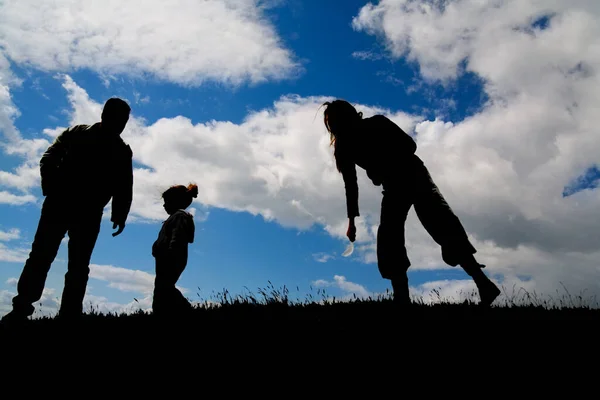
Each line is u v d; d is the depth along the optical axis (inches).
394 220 198.8
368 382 129.6
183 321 199.8
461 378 129.3
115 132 225.3
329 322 184.2
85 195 220.4
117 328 193.9
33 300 210.1
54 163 220.2
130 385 136.2
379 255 201.5
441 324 171.0
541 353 142.8
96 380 140.3
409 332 162.2
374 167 201.3
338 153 206.5
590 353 142.3
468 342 151.5
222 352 154.8
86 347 166.7
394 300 195.9
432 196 192.5
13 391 135.0
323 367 139.4
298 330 173.5
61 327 195.6
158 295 221.9
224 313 215.8
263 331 174.7
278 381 133.1
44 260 212.8
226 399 125.9
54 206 215.5
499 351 144.5
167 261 226.2
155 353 157.4
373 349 148.9
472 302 219.0
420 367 135.8
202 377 138.3
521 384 125.4
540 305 228.2
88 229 223.8
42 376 143.9
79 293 220.5
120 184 236.5
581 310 213.8
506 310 209.9
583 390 121.7
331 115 201.5
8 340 177.8
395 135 197.5
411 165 194.9
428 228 194.7
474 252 190.1
